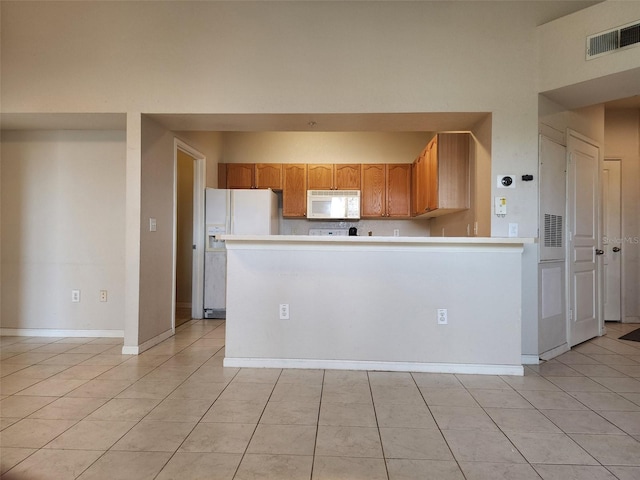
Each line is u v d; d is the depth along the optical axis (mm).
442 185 3936
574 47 2992
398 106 3299
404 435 2006
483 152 3453
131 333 3432
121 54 3408
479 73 3254
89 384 2684
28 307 4016
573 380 2820
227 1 3359
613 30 2797
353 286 3014
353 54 3320
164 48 3395
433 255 2982
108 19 3406
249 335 3066
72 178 3977
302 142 5980
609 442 1947
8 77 3445
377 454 1826
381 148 5973
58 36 3426
